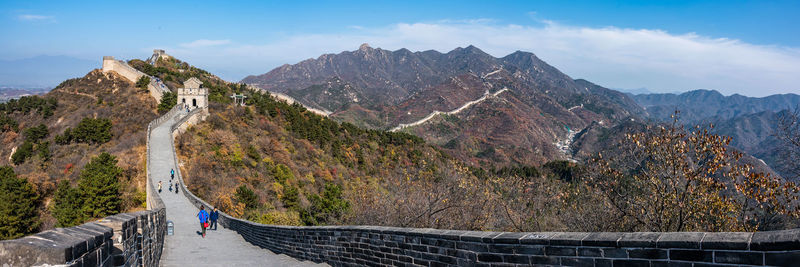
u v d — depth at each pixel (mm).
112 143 52594
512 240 4977
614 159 12695
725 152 10742
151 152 44281
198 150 49062
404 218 16562
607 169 12680
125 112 65812
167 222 18578
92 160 38562
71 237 3178
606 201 13250
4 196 34344
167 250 13820
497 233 5230
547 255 4617
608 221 12781
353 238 8703
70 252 2857
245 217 33406
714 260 3492
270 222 29703
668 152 11383
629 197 12516
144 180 38656
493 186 18859
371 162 76625
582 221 13508
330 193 33156
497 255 5172
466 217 16531
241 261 11555
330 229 9703
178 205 28812
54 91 78062
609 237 4129
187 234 19156
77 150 50562
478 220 16562
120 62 82688
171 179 37781
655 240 3812
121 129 57031
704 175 10977
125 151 45219
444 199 16859
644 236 3928
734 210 10758
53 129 63781
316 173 59500
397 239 7203
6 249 2695
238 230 19344
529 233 4887
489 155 158625
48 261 2730
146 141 45969
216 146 51906
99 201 33562
